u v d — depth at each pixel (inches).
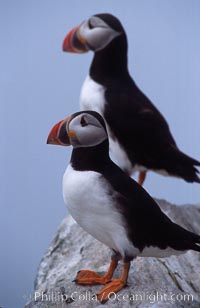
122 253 402.6
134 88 560.1
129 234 397.1
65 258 506.9
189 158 539.5
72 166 402.0
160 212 404.5
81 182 392.2
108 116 542.0
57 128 401.7
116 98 542.6
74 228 536.1
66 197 401.1
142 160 546.0
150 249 405.4
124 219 393.7
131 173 557.0
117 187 394.0
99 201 391.2
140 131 539.8
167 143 542.0
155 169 547.2
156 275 444.5
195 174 541.3
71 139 398.0
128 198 394.0
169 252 410.0
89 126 395.9
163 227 402.0
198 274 478.0
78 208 398.6
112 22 556.4
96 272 445.1
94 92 549.6
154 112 548.7
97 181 391.5
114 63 559.2
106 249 487.8
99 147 398.0
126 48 563.8
